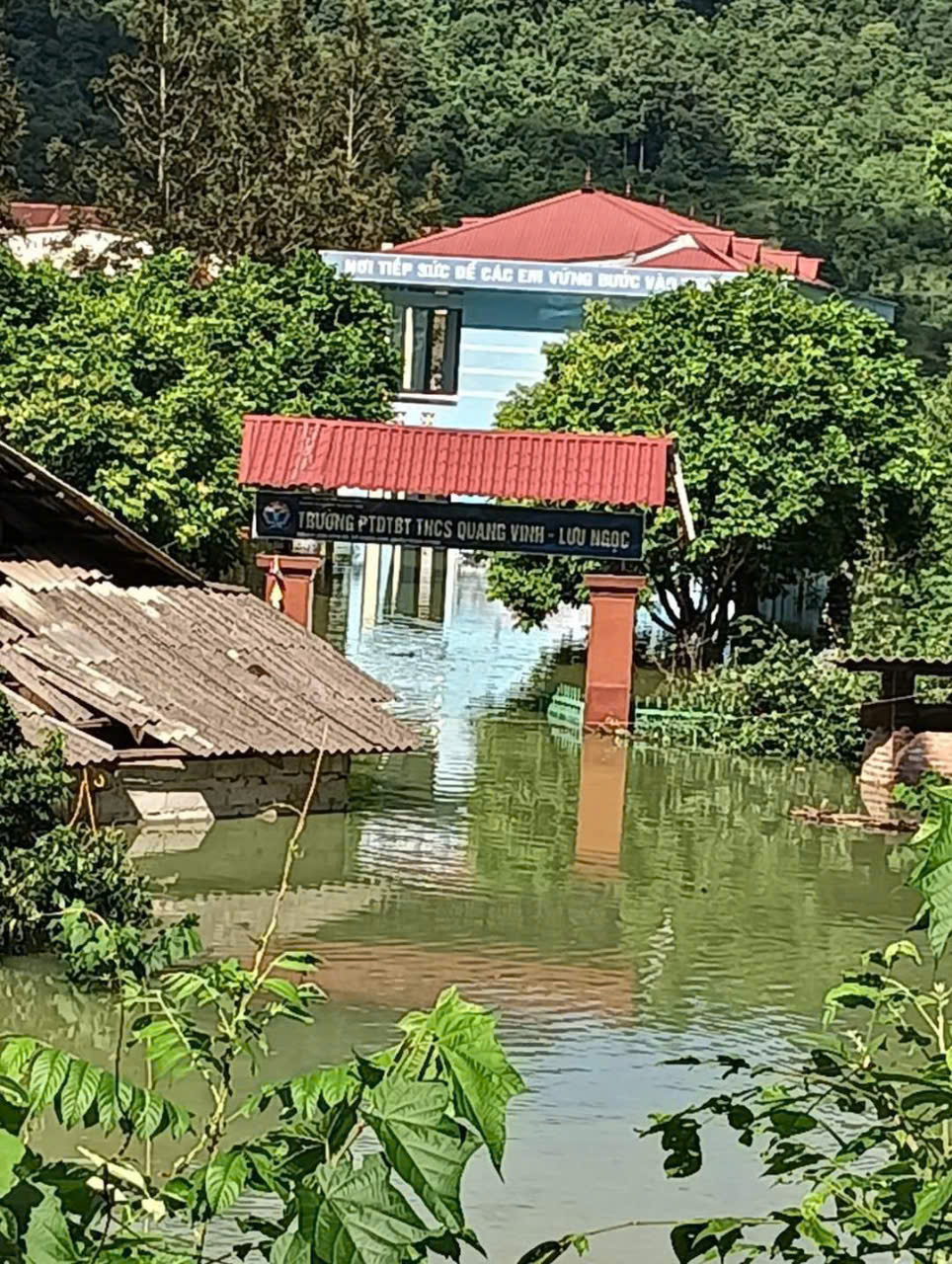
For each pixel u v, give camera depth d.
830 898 18.42
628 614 28.27
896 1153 4.35
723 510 32.19
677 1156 4.41
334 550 55.75
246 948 15.06
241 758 20.50
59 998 12.78
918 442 34.06
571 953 15.65
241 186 63.28
